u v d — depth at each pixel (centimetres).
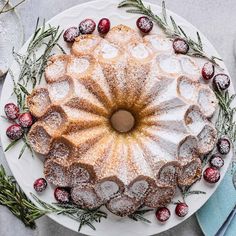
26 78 72
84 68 69
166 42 71
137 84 69
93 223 73
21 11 81
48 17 81
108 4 73
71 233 81
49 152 70
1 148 79
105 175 68
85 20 72
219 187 78
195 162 71
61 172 70
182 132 69
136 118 71
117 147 69
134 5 73
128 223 73
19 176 72
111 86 69
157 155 69
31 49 72
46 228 81
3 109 72
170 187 70
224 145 73
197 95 70
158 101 69
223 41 82
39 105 70
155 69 69
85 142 68
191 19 82
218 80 73
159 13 73
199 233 81
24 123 71
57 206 72
